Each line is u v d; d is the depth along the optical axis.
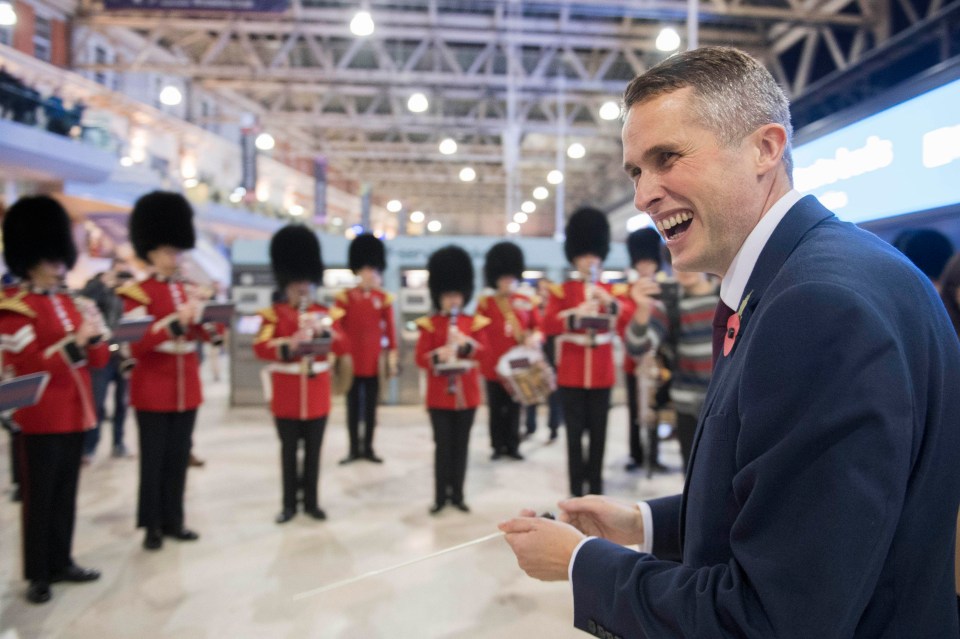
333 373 3.63
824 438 0.57
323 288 6.72
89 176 10.82
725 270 0.80
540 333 4.78
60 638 2.20
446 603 2.45
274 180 19.72
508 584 2.61
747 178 0.74
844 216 4.00
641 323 3.00
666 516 0.99
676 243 0.79
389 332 4.75
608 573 0.74
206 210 14.73
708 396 0.80
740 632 0.60
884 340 0.58
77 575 2.64
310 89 13.47
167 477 3.11
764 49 10.98
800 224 0.73
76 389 2.62
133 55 13.56
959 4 5.20
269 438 5.33
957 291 1.95
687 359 2.90
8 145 8.93
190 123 15.20
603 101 13.14
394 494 3.86
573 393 3.51
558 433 5.60
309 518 3.42
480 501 3.72
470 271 3.78
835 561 0.55
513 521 0.89
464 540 3.10
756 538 0.61
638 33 10.52
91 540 3.10
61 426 2.53
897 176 3.54
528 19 10.59
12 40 10.84
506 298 4.82
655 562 0.73
